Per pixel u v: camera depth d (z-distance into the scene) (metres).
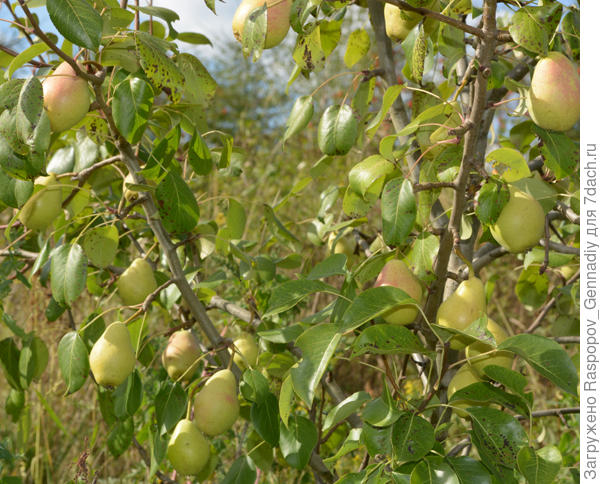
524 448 1.11
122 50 1.58
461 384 1.36
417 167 1.77
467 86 1.87
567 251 1.58
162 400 1.60
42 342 2.07
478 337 1.14
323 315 1.52
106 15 1.59
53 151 2.16
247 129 6.38
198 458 1.48
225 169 2.17
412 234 1.69
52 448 3.32
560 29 1.49
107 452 2.95
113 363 1.45
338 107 1.74
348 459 2.97
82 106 1.37
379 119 1.48
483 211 1.32
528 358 1.13
